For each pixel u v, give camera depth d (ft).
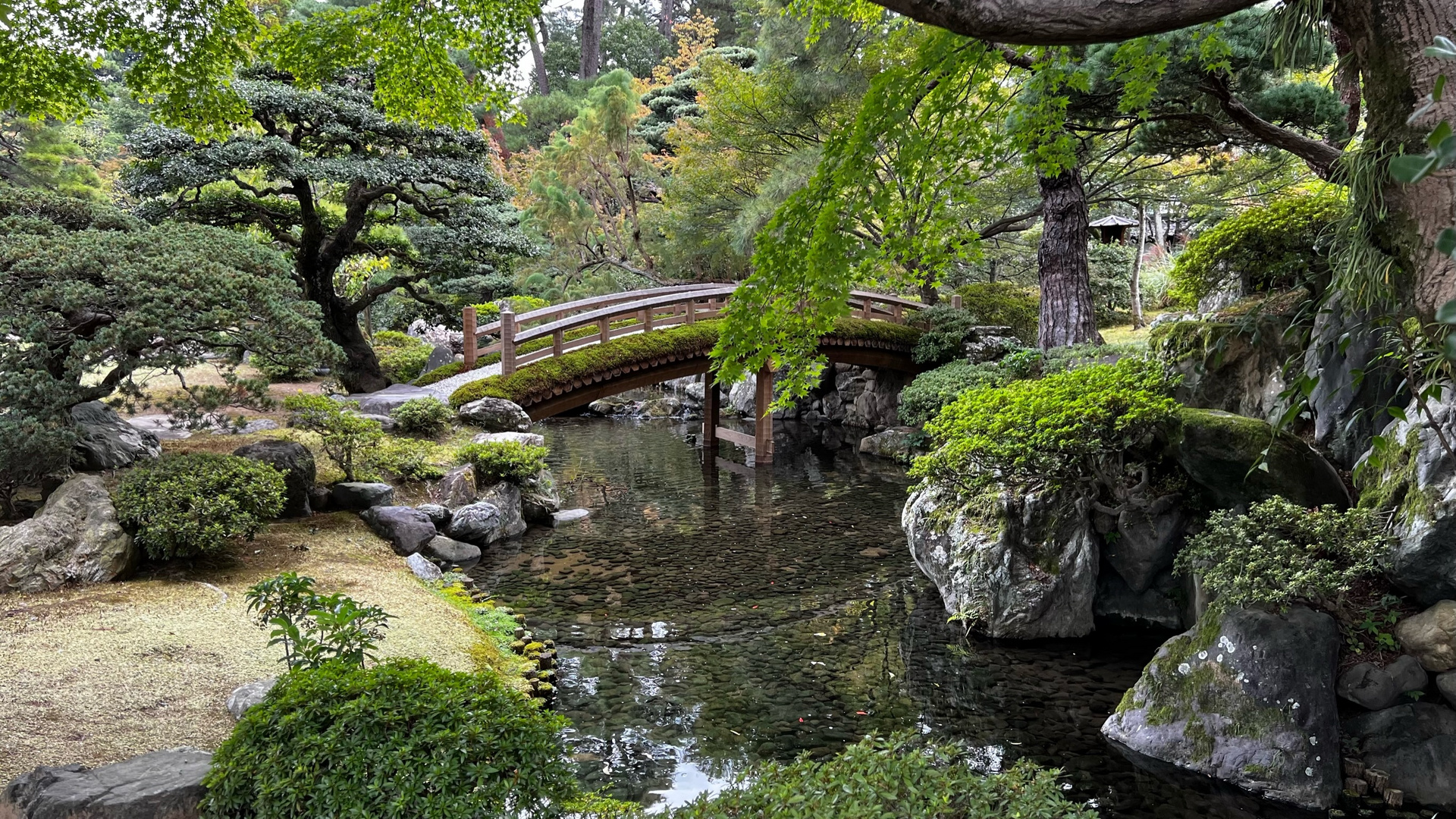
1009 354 48.96
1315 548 18.02
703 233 64.18
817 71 51.08
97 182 62.08
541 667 21.90
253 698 14.87
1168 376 27.50
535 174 70.69
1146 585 25.13
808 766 10.76
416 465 33.78
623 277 72.08
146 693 15.38
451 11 23.08
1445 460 17.10
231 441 32.94
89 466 25.88
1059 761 17.94
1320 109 28.60
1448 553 16.56
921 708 20.36
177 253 23.44
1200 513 24.07
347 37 23.79
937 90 12.39
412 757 10.03
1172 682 18.56
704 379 70.64
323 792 9.82
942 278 14.26
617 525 37.40
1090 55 27.89
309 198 44.73
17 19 21.63
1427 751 16.25
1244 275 30.50
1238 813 15.97
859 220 12.39
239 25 24.22
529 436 39.06
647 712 20.01
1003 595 24.68
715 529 36.63
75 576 20.36
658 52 110.42
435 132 43.37
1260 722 16.98
